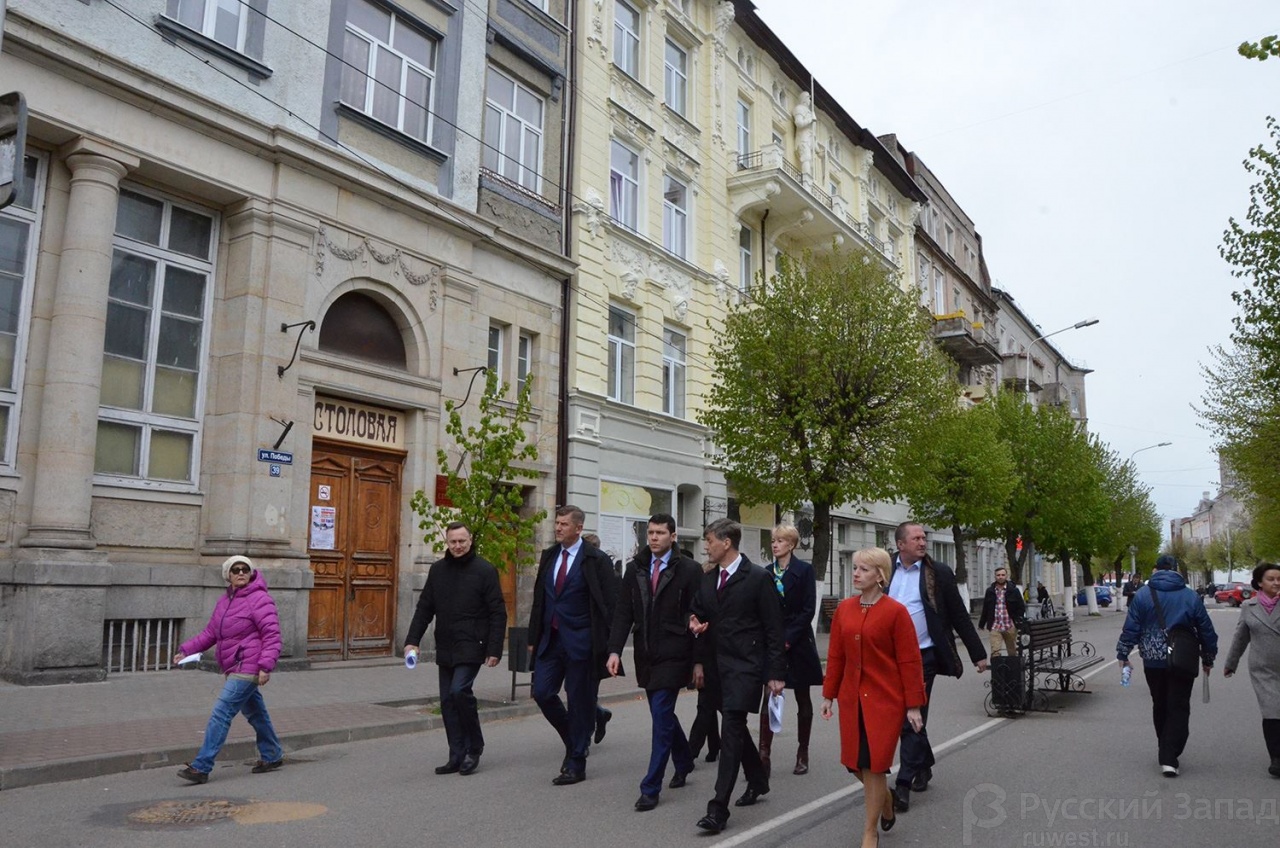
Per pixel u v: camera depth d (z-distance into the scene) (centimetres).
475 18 1734
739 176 2481
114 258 1245
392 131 1537
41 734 820
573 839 590
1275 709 791
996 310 5272
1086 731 1046
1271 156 1580
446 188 1647
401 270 1548
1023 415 3562
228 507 1289
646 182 2195
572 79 1997
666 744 680
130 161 1202
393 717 1000
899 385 1955
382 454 1532
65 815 625
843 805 686
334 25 1477
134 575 1191
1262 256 1599
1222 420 2516
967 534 3519
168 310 1297
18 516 1115
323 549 1428
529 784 748
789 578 811
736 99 2589
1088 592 5031
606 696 1264
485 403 1228
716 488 2348
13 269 1143
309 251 1405
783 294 2033
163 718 922
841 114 3117
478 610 795
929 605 756
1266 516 3056
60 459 1118
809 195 2600
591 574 768
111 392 1230
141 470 1244
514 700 1165
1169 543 12462
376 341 1538
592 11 2064
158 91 1219
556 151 1948
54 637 1084
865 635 562
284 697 1098
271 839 579
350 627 1457
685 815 654
